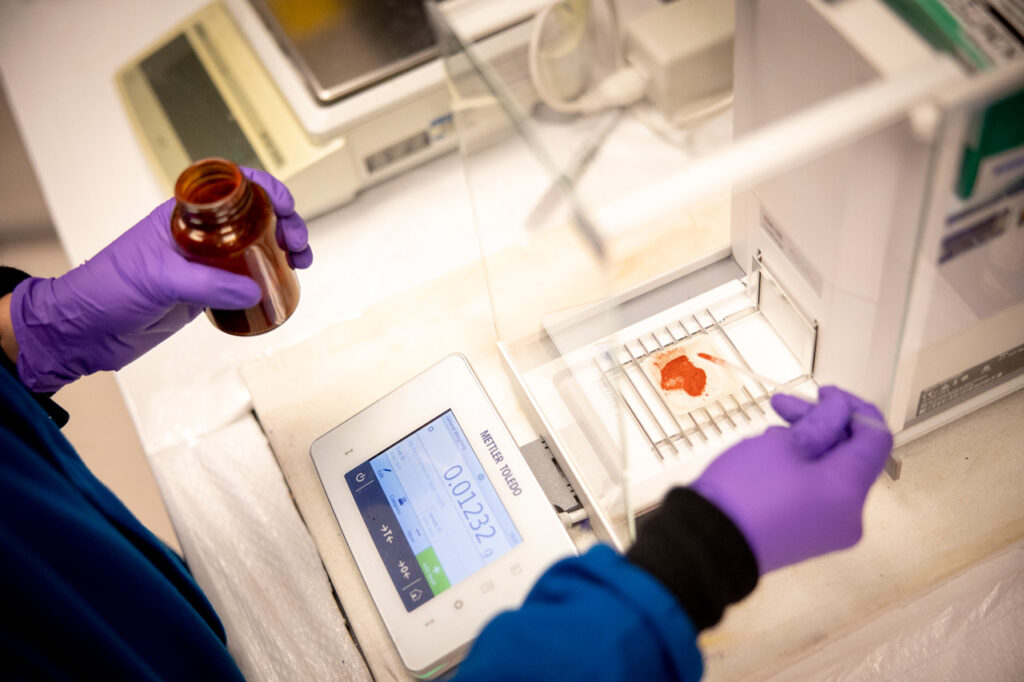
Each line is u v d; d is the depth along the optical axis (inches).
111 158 60.8
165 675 38.5
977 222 30.1
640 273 43.6
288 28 55.0
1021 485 40.6
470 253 54.2
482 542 39.9
